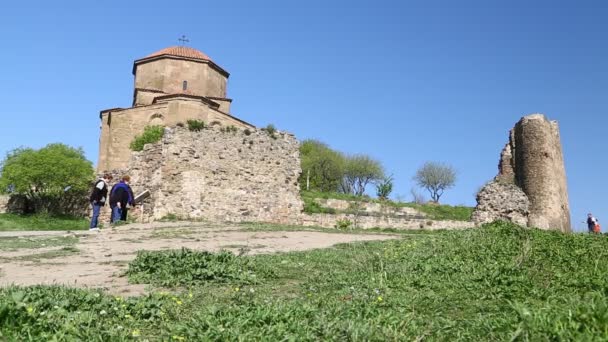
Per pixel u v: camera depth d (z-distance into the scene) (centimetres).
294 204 2572
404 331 523
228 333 488
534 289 715
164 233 1638
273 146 2569
